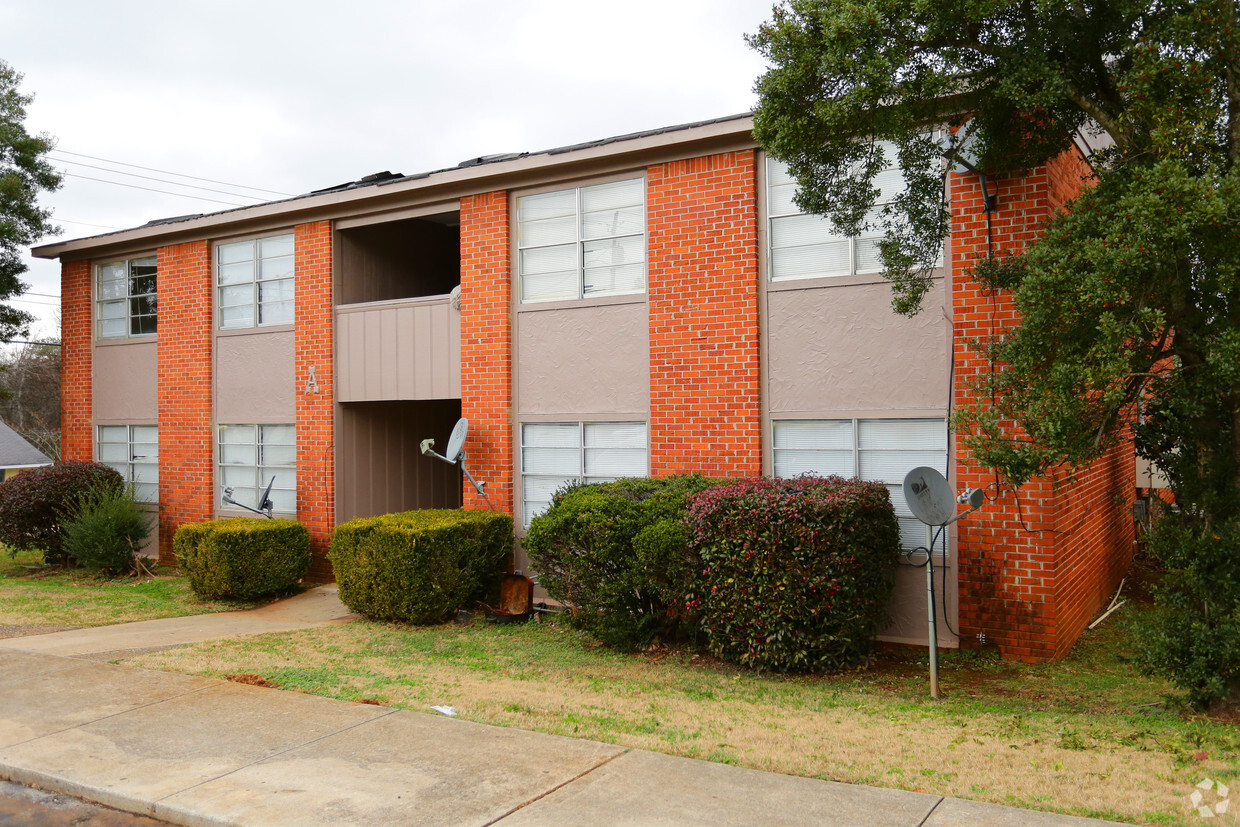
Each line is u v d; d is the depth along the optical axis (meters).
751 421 10.49
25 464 22.33
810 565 8.38
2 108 17.73
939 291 9.50
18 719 6.75
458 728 6.42
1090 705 7.59
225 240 15.35
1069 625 9.54
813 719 7.10
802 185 8.34
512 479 12.30
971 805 4.90
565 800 5.05
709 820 4.74
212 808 5.04
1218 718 6.93
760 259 10.53
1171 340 7.51
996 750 6.13
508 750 5.93
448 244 16.28
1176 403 6.95
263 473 14.95
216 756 5.89
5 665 8.44
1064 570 9.36
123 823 5.12
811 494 8.63
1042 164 8.55
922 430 9.62
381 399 13.61
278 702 7.15
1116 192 6.58
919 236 8.55
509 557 12.16
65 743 6.20
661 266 11.11
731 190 10.65
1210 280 6.39
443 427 16.14
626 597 9.73
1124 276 6.00
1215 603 6.98
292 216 14.35
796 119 7.68
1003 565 9.16
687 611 9.25
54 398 41.41
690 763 5.64
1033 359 6.66
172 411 15.91
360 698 7.36
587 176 11.68
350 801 5.09
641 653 9.63
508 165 11.98
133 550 15.23
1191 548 7.07
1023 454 6.60
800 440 10.31
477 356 12.52
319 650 9.78
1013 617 9.12
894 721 7.05
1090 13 6.97
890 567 9.16
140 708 7.00
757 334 10.48
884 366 9.80
